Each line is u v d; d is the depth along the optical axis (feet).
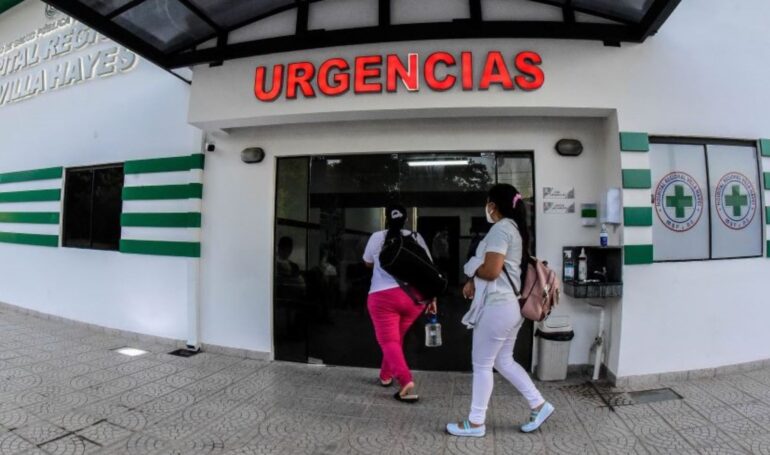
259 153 14.90
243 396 11.65
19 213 21.90
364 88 12.51
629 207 12.42
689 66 13.02
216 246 15.58
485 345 9.16
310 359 14.66
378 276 11.50
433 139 14.03
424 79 12.42
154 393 11.73
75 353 15.21
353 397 11.69
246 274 15.19
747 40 13.70
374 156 14.48
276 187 15.14
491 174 13.96
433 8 12.87
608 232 13.35
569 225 13.64
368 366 14.35
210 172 15.78
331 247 14.67
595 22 12.41
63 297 19.67
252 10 13.09
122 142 17.78
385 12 12.73
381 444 9.05
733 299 13.35
